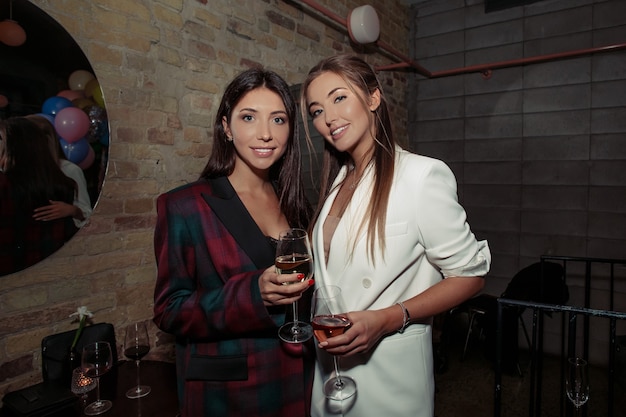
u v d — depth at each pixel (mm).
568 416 1788
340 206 1100
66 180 1545
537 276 3123
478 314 3143
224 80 2119
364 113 1021
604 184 3227
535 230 3512
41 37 1467
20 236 1438
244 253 1020
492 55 3609
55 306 1558
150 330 1861
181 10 1909
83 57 1574
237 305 921
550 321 3471
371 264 974
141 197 1797
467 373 3109
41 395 1281
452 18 3768
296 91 2604
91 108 1603
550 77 3381
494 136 3646
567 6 3279
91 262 1650
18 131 1419
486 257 1018
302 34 2641
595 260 2926
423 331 1032
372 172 1040
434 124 3930
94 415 1297
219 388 983
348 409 1023
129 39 1721
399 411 992
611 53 3145
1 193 1391
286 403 1030
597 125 3227
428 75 3795
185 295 1006
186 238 1005
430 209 938
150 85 1803
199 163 2016
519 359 3383
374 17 2967
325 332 860
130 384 1500
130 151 1749
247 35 2244
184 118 1944
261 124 1044
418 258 1013
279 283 886
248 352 1008
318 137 2635
